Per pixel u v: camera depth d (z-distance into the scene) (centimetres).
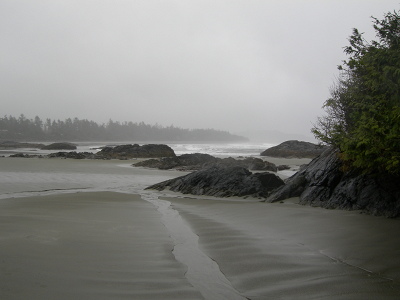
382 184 793
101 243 624
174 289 424
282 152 5178
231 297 404
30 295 380
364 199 816
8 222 766
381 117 654
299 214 849
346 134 860
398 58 652
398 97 652
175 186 1526
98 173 2286
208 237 693
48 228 721
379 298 392
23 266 471
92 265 498
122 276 461
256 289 428
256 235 701
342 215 789
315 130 954
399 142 625
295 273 480
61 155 4116
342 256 543
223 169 1489
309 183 1068
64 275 449
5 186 1563
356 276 461
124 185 1747
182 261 535
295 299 398
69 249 571
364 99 761
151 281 448
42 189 1513
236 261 536
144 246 617
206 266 513
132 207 1071
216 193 1352
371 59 710
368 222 708
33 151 6775
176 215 947
